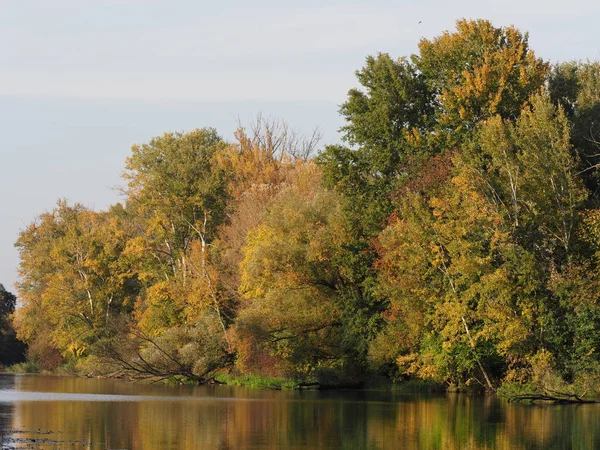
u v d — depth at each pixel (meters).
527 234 60.34
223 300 84.62
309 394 62.66
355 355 72.56
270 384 72.38
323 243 73.69
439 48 77.50
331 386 70.31
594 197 70.56
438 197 65.81
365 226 73.69
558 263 61.94
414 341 65.25
